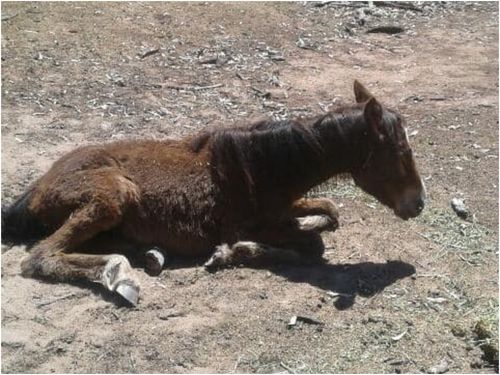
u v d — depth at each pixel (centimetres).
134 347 473
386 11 1255
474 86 974
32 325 490
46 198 556
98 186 540
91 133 785
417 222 630
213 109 862
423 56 1084
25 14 1081
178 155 572
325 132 551
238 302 516
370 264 566
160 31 1074
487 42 1160
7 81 891
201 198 561
